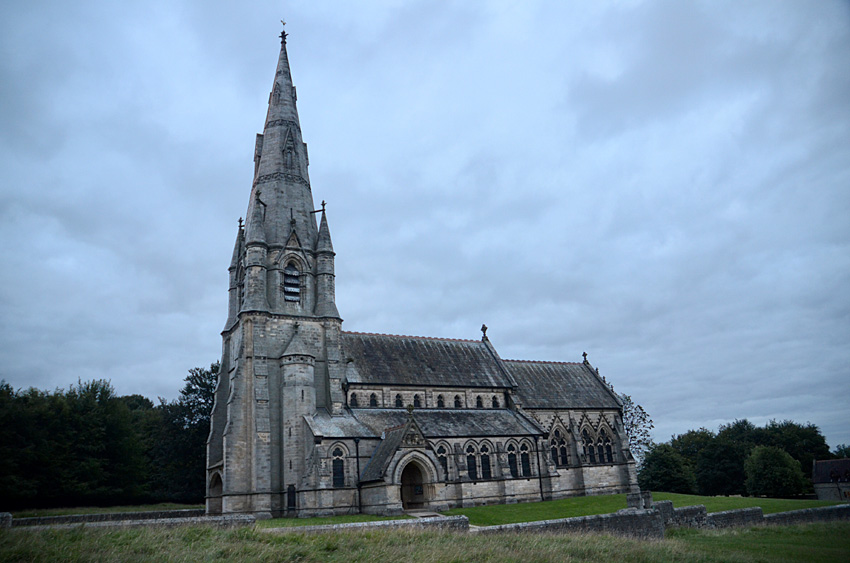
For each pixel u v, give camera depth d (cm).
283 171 7906
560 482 8488
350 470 6544
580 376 9944
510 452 7694
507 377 8750
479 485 7150
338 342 7388
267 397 6731
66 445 9106
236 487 6412
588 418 9244
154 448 10144
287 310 7294
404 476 6931
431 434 7106
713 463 13625
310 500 6291
